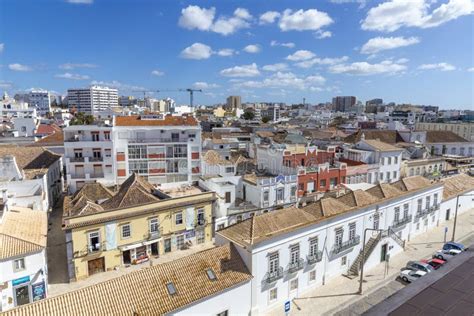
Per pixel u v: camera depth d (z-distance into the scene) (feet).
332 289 108.06
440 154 288.92
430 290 29.73
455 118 544.62
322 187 185.78
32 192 149.28
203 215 145.07
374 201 125.80
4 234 96.37
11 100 602.03
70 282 113.39
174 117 202.90
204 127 478.59
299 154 193.57
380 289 107.86
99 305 70.74
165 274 80.69
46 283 102.42
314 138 313.12
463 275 31.94
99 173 182.39
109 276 118.11
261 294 92.84
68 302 69.82
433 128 379.96
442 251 128.16
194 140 191.01
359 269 118.32
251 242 88.79
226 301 84.12
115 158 181.06
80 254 114.73
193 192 159.43
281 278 97.45
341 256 115.85
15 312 65.72
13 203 129.59
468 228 166.50
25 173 166.20
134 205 125.80
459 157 276.21
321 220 105.19
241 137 345.31
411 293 30.01
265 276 92.99
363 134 280.51
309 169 180.14
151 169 186.29
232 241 94.48
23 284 95.09
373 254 123.44
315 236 104.99
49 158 201.16
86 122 364.99
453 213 182.19
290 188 172.24
